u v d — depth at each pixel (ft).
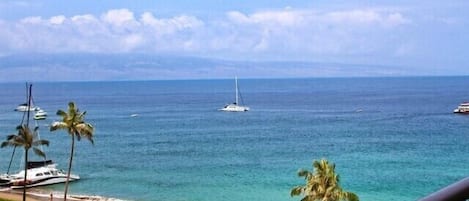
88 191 188.55
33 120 441.68
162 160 249.75
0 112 534.37
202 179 205.16
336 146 278.26
